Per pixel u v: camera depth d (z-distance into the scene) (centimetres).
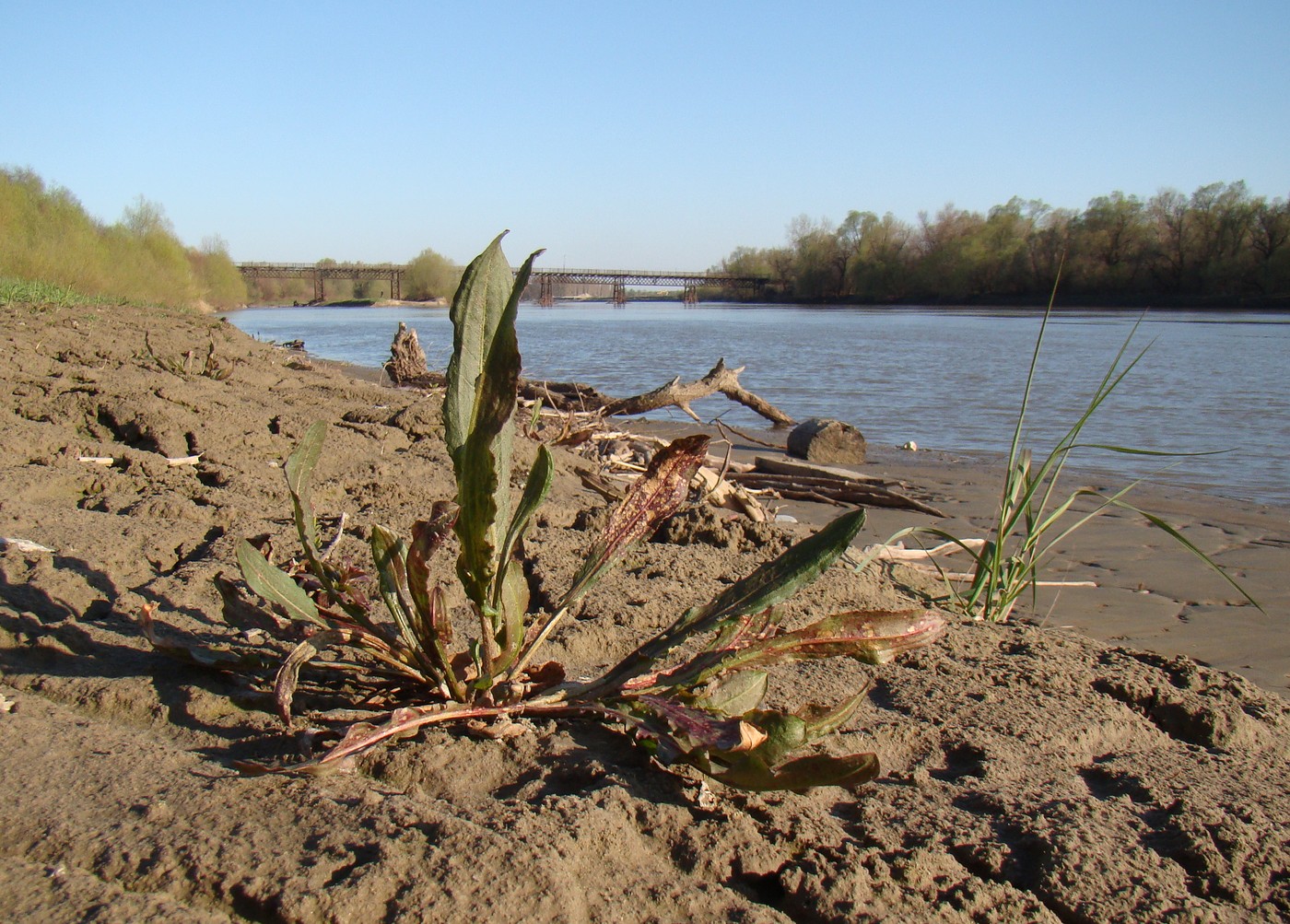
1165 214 6831
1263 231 6438
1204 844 194
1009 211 8075
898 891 175
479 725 212
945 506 739
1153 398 1557
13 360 768
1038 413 1394
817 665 282
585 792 189
